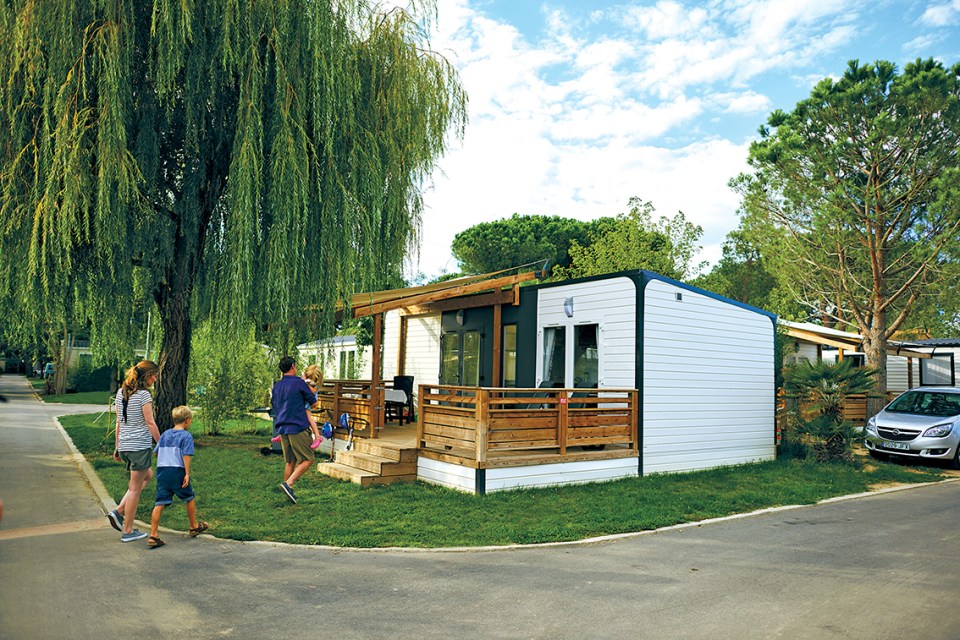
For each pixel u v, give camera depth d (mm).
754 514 7980
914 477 11344
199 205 10430
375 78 11023
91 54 9031
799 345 20141
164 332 11477
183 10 8883
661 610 4508
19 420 19281
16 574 5176
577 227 35875
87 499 8133
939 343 20703
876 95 16312
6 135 9492
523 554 6008
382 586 5004
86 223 8773
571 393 11156
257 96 9523
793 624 4254
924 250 15984
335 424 11742
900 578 5309
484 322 13992
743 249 34812
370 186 10578
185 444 6227
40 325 10961
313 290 10320
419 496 8320
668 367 10844
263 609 4465
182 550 5941
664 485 9578
